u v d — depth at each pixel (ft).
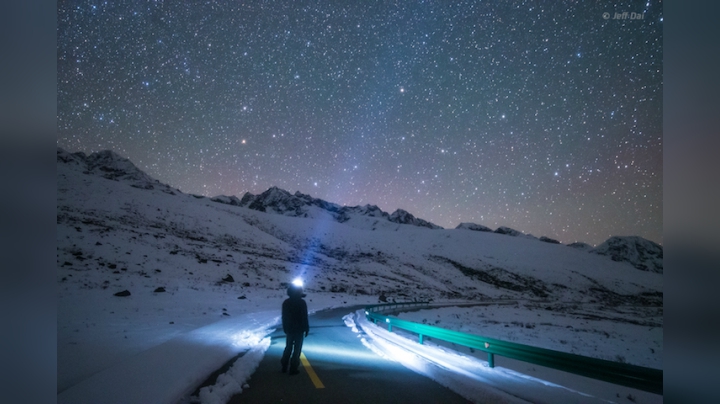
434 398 20.12
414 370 27.02
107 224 208.44
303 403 19.07
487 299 247.70
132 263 139.44
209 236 263.08
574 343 64.80
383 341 40.88
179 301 83.30
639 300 341.21
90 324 46.03
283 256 261.03
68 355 29.01
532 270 391.45
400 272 307.78
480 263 396.16
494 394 19.39
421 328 38.63
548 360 22.02
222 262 181.78
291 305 25.89
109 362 27.20
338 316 76.69
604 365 18.48
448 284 306.96
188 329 46.16
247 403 18.95
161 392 18.71
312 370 26.58
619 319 148.77
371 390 21.53
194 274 145.38
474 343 28.89
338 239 387.34
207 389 19.74
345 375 25.13
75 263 121.70
